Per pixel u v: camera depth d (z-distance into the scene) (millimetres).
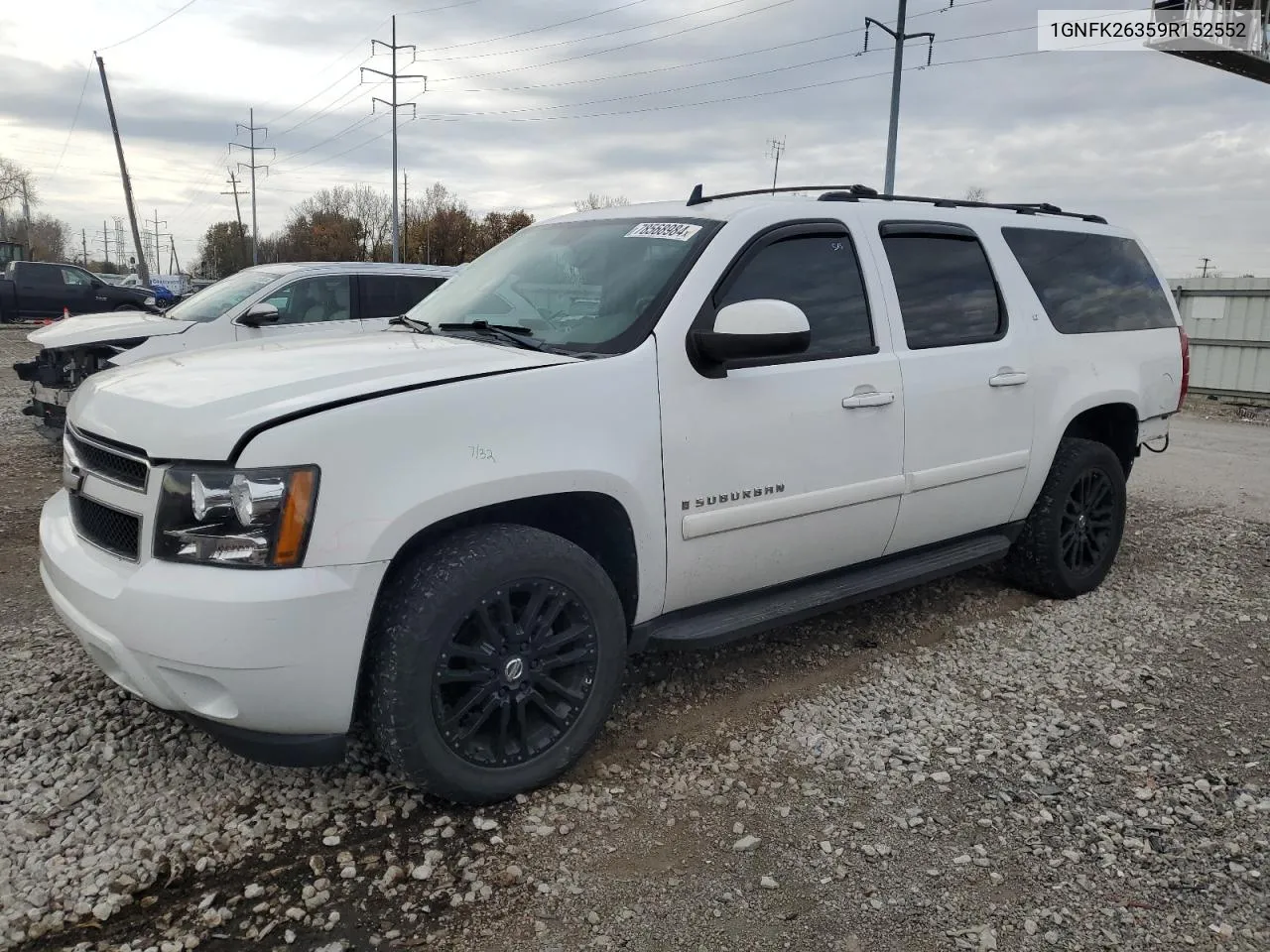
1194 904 2547
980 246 4438
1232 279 14359
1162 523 6828
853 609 4777
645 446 3084
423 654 2639
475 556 2729
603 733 3412
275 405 2574
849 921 2463
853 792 3061
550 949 2330
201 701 2543
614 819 2877
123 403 2826
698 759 3252
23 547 5383
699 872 2645
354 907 2449
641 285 3355
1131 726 3564
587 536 3244
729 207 3652
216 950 2287
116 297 24797
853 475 3727
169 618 2459
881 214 4039
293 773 3049
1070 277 4867
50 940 2293
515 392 2830
